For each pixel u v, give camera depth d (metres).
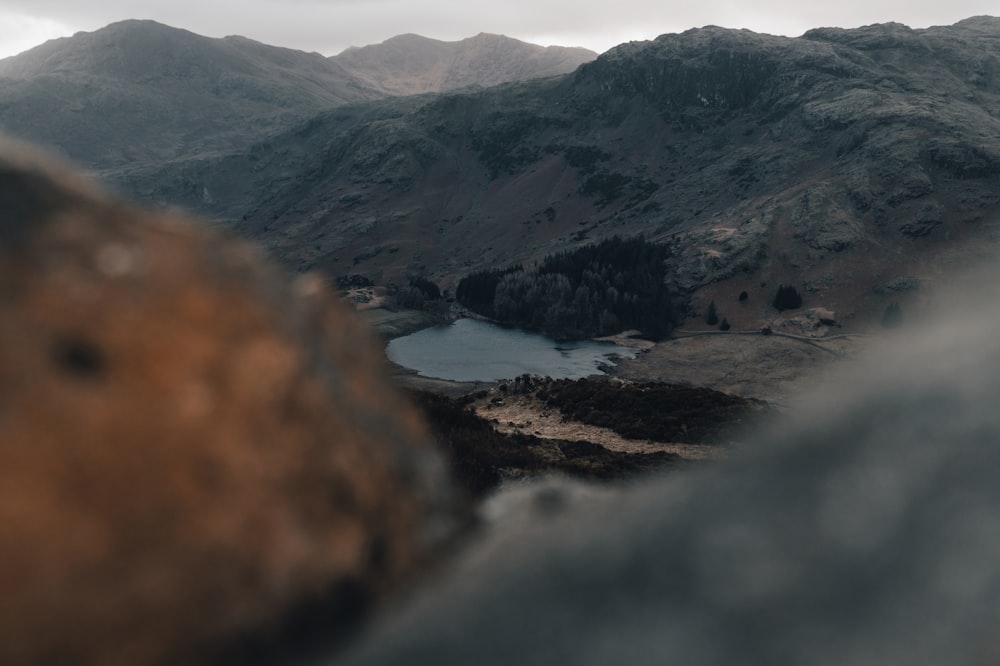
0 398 3.13
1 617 2.83
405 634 3.13
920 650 2.23
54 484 3.05
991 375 3.28
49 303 3.45
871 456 3.11
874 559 2.65
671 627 2.63
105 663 2.93
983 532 2.59
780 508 3.02
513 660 2.71
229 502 3.37
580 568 3.10
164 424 3.38
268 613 3.29
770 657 2.35
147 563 3.11
